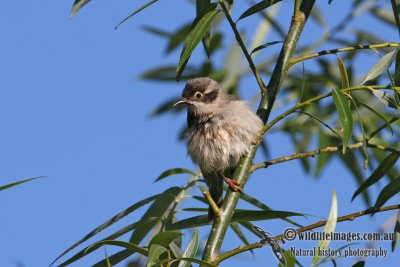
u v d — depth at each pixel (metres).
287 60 11.13
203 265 8.74
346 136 9.25
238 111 13.27
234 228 11.41
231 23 10.79
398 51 11.21
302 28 11.34
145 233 11.28
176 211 11.03
